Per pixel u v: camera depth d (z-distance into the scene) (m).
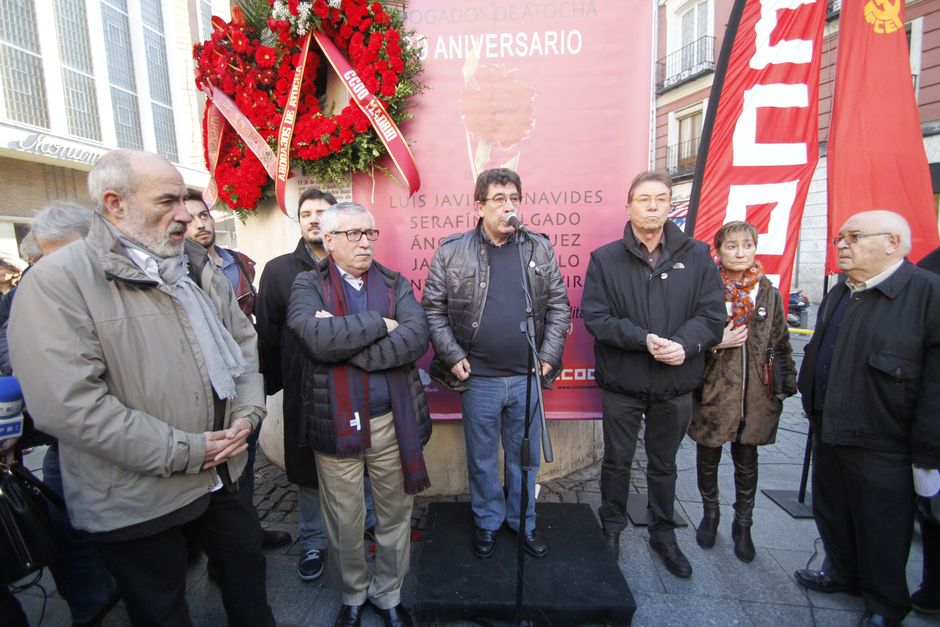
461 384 2.26
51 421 1.19
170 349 1.38
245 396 1.65
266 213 3.06
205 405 1.46
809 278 10.61
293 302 1.83
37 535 1.48
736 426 2.29
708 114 2.93
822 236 10.30
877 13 2.80
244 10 2.77
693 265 2.16
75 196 10.84
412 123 2.68
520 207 2.74
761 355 2.28
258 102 2.61
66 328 1.21
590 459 3.43
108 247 1.30
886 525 1.84
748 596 2.10
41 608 2.12
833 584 2.10
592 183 2.72
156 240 1.38
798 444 3.72
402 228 2.77
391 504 1.89
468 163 2.71
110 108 11.57
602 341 2.20
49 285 1.22
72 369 1.20
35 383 1.19
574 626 1.94
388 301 1.94
